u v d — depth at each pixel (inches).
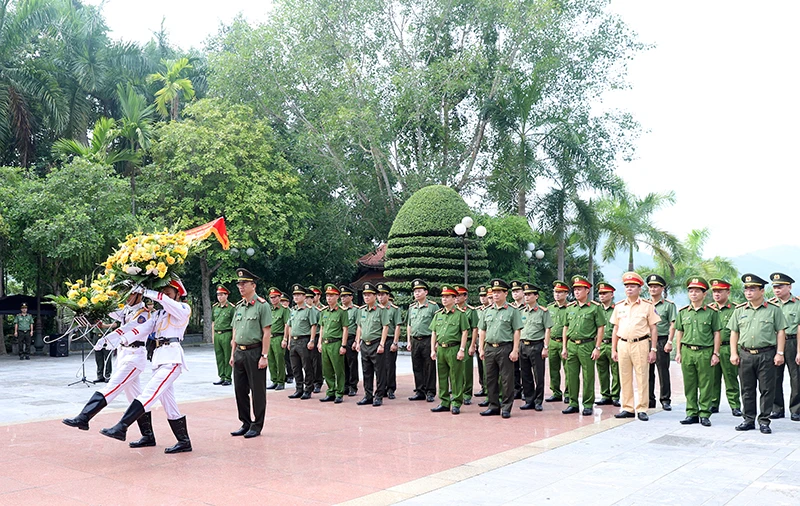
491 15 1138.0
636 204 1250.6
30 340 879.7
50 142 1156.5
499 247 1084.5
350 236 1231.5
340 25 1148.5
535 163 1055.0
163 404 297.0
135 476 255.9
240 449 305.3
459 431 353.1
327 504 219.3
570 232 1213.1
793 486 237.9
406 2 1149.1
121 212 920.3
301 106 1207.6
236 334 336.2
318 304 517.7
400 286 933.2
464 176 1198.9
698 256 1375.5
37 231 824.3
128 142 1182.3
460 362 414.0
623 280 395.9
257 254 1151.6
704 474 255.6
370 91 1072.2
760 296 350.9
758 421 347.9
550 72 1135.6
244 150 1069.1
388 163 1161.4
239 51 1149.1
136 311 304.2
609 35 1172.5
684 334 376.2
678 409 429.1
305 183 1194.6
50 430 348.2
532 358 431.2
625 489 234.5
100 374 578.6
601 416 404.8
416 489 236.1
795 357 391.2
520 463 275.4
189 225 1059.3
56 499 225.3
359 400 480.1
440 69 1083.9
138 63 1258.0
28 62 1092.5
